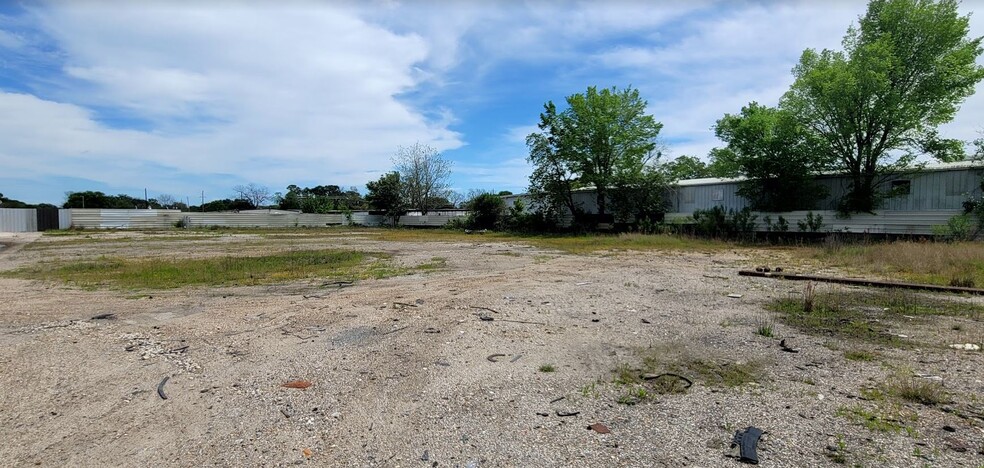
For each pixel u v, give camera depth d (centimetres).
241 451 292
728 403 354
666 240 2167
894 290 822
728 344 511
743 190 2409
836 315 646
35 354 485
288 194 6506
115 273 1169
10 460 280
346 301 763
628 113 2975
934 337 529
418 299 771
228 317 654
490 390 388
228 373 429
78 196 5534
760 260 1398
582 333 560
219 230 3816
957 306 691
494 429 319
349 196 6875
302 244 2267
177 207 6106
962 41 1928
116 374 427
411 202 4838
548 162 3156
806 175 2197
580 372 429
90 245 2200
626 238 2308
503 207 3719
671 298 780
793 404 349
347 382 406
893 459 269
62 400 370
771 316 642
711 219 2403
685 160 3130
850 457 272
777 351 483
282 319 638
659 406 352
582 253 1677
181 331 579
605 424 324
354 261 1427
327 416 341
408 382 406
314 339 538
